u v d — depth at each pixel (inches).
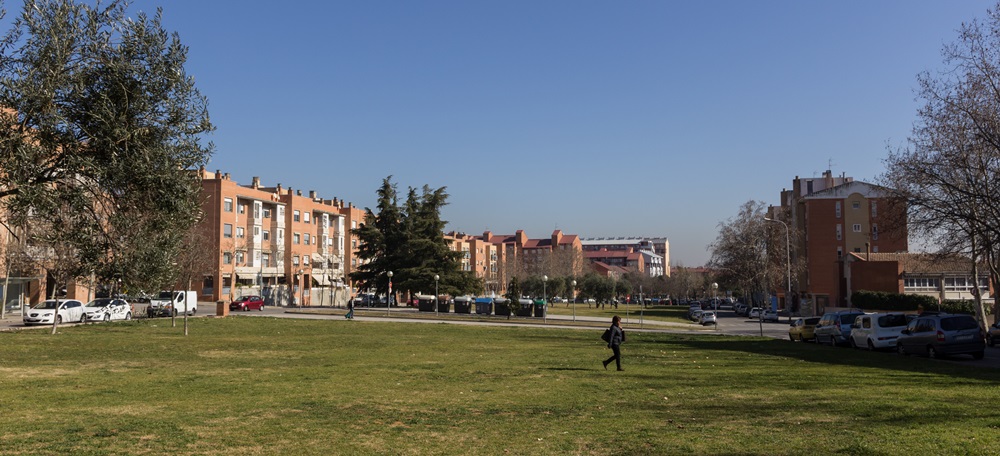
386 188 3513.8
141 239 639.1
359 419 473.1
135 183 618.5
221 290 3368.6
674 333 1907.0
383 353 1083.3
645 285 6619.1
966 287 2790.4
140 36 624.4
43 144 576.7
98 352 1026.7
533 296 4869.6
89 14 604.1
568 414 495.2
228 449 374.6
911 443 363.9
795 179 4259.4
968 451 343.6
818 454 349.7
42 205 565.6
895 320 1200.2
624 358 1021.2
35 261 1776.6
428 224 3454.7
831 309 3233.3
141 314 2301.9
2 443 381.4
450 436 414.0
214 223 3388.3
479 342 1368.1
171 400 565.9
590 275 4982.8
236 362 917.2
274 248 3833.7
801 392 602.5
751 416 474.3
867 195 3639.3
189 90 647.1
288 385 674.2
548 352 1131.3
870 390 609.0
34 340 1211.9
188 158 649.6
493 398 583.8
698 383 686.5
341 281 4468.5
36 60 574.6
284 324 1849.2
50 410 505.4
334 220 4488.2
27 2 580.4
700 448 371.9
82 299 2493.8
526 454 365.4
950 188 1320.1
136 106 610.9
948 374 761.0
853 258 3029.0
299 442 394.6
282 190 4069.9
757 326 2603.3
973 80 1289.4
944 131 1336.1
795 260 3408.0
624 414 493.0
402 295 3747.5
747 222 3383.4
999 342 1422.2
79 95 589.3
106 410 507.8
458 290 3390.7
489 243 7268.7
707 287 5359.3
